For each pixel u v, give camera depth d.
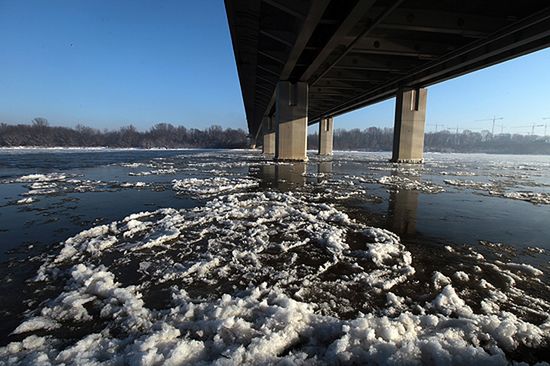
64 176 14.89
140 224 5.99
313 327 2.61
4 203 8.23
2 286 3.43
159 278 3.65
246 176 15.85
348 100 38.81
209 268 3.95
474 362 2.19
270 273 3.81
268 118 58.94
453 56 20.12
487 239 5.41
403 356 2.20
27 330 2.61
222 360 2.12
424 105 30.86
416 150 31.55
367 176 16.67
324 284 3.54
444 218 7.03
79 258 4.27
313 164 26.52
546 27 15.05
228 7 16.53
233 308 2.84
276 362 2.15
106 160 30.25
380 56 23.25
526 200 9.57
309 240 5.15
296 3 13.98
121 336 2.52
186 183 12.45
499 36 16.55
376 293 3.35
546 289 3.51
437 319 2.71
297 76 27.52
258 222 6.24
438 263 4.25
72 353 2.24
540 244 5.16
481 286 3.55
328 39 17.39
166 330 2.48
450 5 15.06
